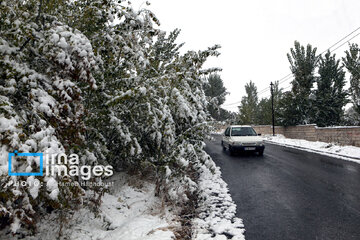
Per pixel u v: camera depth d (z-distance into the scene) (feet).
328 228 12.69
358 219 13.73
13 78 9.21
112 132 16.10
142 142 17.92
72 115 10.21
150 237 11.49
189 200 17.15
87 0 13.24
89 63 9.51
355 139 46.80
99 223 13.29
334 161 33.45
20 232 11.27
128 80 14.98
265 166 30.12
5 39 9.59
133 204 16.12
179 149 15.75
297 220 13.80
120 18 13.23
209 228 13.16
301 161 33.65
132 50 14.39
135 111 16.80
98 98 13.70
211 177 24.72
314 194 18.56
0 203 7.84
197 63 16.87
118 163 22.71
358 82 52.70
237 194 19.04
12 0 10.27
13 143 7.30
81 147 12.92
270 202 17.01
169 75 16.98
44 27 11.45
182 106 15.79
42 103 8.92
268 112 97.96
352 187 20.33
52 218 12.59
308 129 66.33
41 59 10.38
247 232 12.48
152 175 22.90
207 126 19.65
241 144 37.78
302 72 73.15
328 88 71.20
